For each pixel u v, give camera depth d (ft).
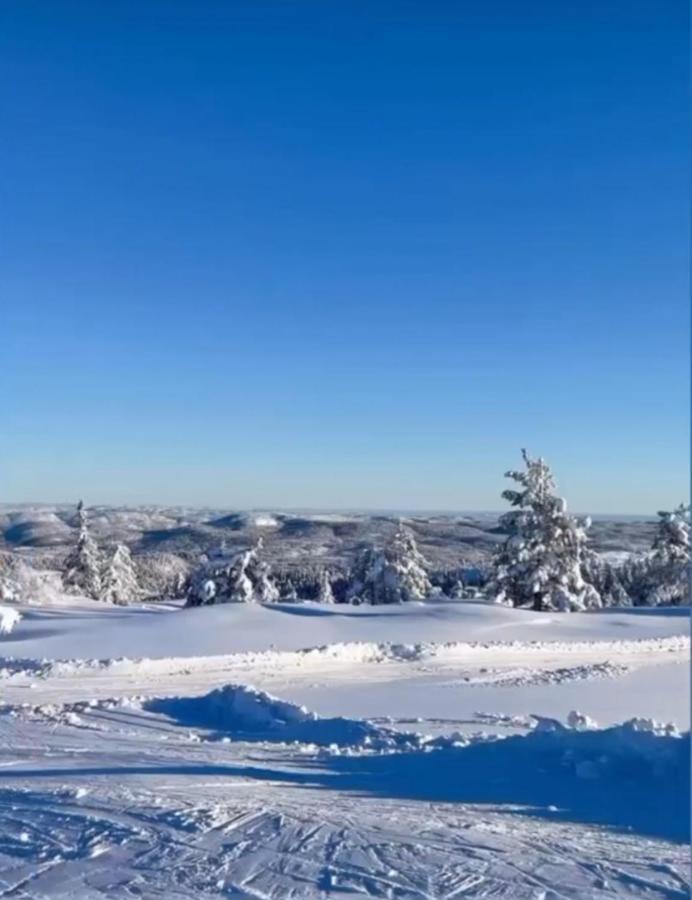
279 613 111.75
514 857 24.82
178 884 22.18
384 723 52.01
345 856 24.49
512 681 73.41
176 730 50.57
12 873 23.02
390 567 166.50
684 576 163.94
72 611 136.46
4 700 61.05
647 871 23.81
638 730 40.01
